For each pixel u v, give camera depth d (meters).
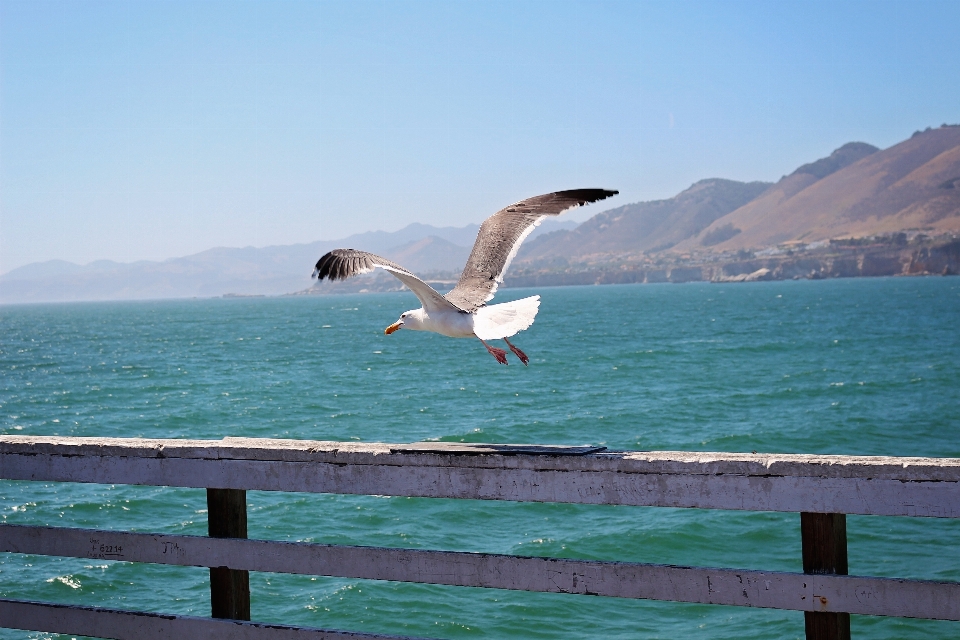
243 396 40.19
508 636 11.37
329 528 15.88
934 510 3.64
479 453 4.29
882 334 68.31
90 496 18.45
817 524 3.89
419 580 4.35
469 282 5.86
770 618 11.42
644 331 83.75
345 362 58.84
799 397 33.50
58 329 144.12
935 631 10.77
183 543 4.71
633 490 4.09
